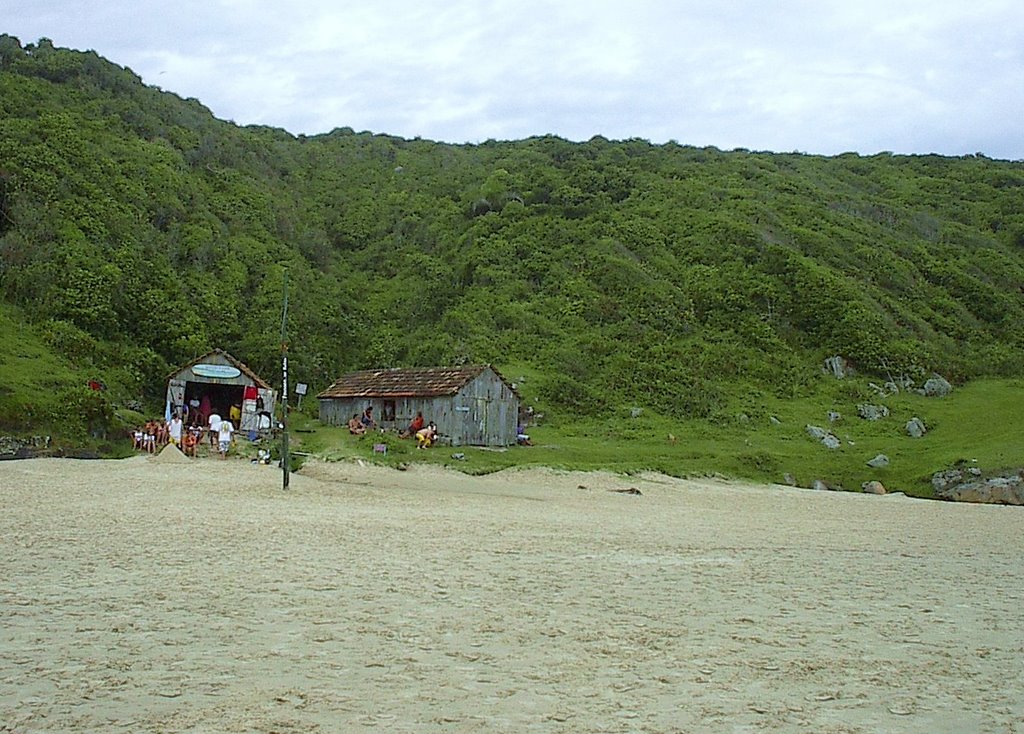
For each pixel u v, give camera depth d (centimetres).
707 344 5316
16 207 4659
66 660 706
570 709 629
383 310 5966
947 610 1061
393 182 8475
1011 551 1733
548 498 2505
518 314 5516
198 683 657
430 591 1048
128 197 5419
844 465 3653
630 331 5344
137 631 805
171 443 2989
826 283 6003
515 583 1130
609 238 6600
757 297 5928
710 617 969
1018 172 10994
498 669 727
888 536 1966
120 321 4300
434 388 3612
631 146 9825
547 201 7469
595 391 4516
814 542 1781
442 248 6906
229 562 1191
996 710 663
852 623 964
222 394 3775
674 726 601
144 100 7319
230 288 5194
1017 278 7300
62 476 2325
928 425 4400
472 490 2567
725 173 8744
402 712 608
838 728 611
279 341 4744
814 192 8600
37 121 5644
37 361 3547
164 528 1507
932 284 6875
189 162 6781
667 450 3641
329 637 809
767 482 3356
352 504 2094
